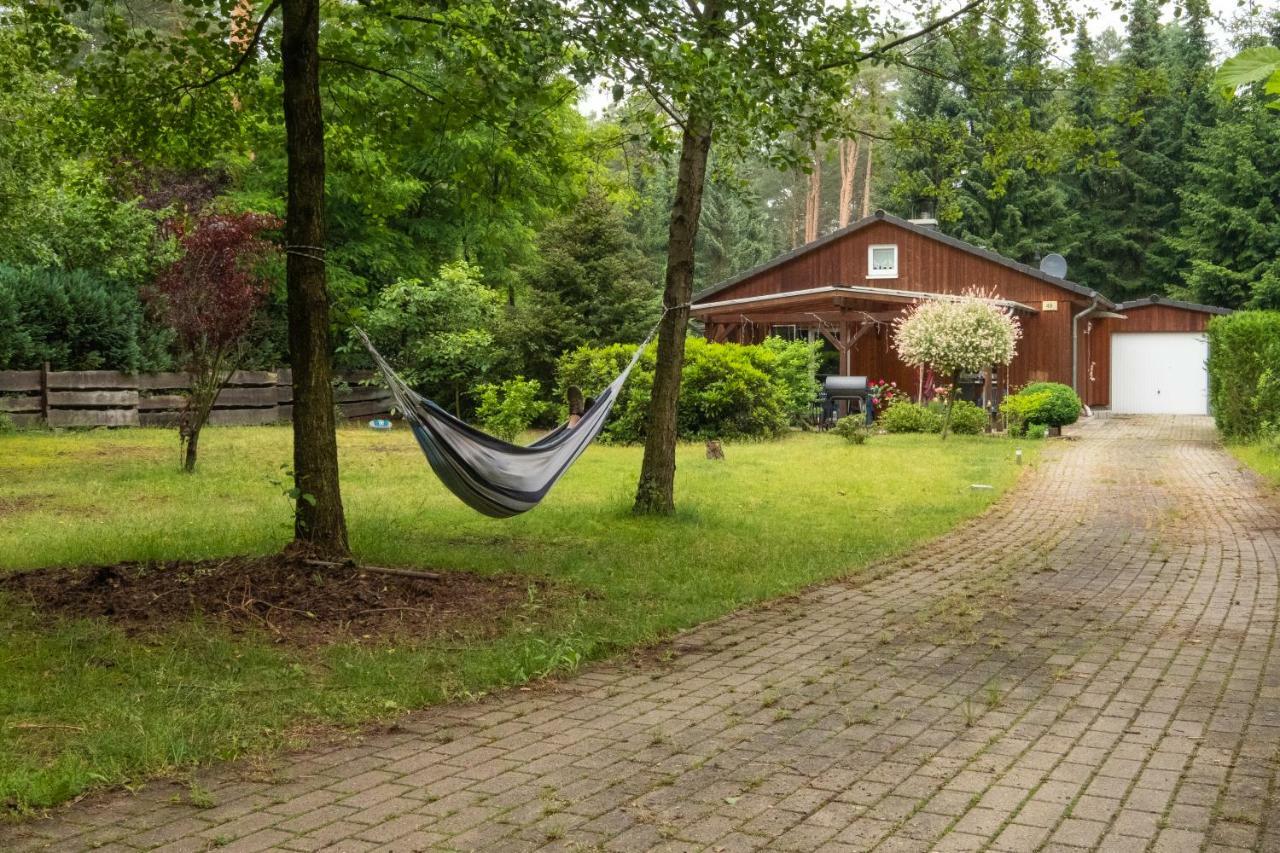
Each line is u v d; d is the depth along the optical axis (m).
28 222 17.42
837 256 30.41
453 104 9.09
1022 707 4.95
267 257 14.74
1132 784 3.93
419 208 29.38
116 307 21.98
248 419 23.52
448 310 25.28
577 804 3.79
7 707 4.84
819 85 9.51
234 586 6.92
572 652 5.80
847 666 5.71
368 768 4.19
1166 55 43.50
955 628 6.58
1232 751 4.29
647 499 11.09
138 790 3.95
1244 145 38.56
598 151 11.12
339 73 8.98
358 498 12.44
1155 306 32.78
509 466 8.10
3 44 11.11
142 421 22.16
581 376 22.75
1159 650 6.02
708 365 21.62
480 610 6.80
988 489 13.73
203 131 9.86
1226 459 17.45
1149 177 43.94
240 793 3.92
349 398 25.55
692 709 4.96
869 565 8.74
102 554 8.33
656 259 50.66
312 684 5.30
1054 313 27.97
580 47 7.36
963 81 11.96
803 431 24.39
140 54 8.77
